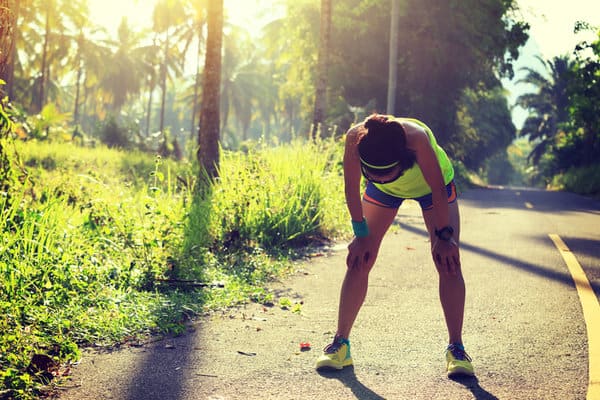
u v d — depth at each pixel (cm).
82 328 457
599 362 401
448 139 3456
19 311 439
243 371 391
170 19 6272
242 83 7444
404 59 3250
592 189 2977
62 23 6194
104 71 6931
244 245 830
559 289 617
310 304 572
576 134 4053
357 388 361
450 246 367
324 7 2012
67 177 991
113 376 381
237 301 572
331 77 3294
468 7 3075
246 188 888
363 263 393
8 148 666
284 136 9525
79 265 568
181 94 7925
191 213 800
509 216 1406
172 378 379
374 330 482
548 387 359
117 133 3744
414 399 343
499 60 3403
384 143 346
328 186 1071
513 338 456
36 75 6888
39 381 367
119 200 835
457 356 382
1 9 646
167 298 556
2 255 511
